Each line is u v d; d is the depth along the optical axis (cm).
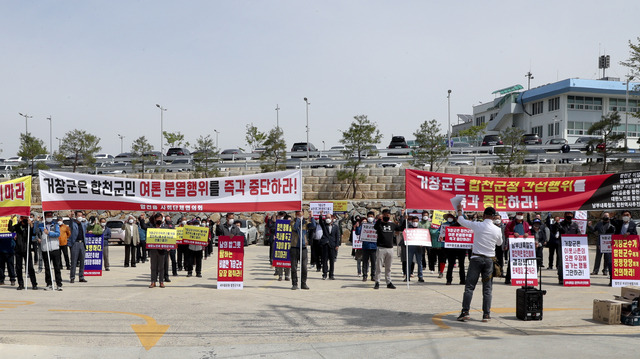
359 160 3572
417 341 739
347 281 1486
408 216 1532
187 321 905
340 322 897
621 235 1309
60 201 1373
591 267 1914
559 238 1438
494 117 8156
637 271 1307
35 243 1441
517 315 918
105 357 671
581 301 1109
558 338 742
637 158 3519
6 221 1341
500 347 689
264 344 735
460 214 950
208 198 1394
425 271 1761
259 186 1388
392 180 3459
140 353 689
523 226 1405
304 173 3588
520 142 3597
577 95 6538
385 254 1320
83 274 1529
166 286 1386
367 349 698
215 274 1708
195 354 684
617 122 3519
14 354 676
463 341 733
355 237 1633
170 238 1356
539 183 1315
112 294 1236
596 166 3469
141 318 930
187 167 3981
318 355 673
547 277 1550
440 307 1047
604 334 780
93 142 4119
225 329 840
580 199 1298
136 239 1947
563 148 3859
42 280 1552
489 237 894
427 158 3656
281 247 1341
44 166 4150
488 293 894
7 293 1259
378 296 1195
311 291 1282
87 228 1565
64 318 927
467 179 1326
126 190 1400
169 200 1400
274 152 3781
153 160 4181
